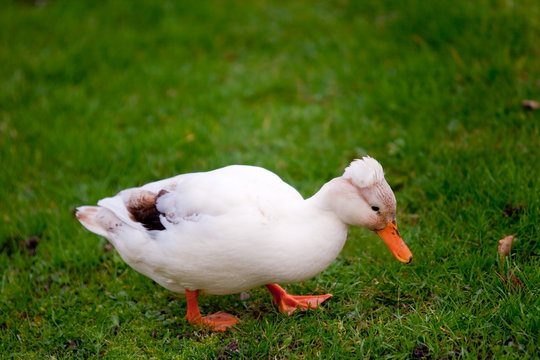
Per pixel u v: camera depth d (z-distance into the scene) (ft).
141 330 4.50
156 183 4.48
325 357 4.17
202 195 4.24
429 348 4.10
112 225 4.45
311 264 4.23
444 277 4.55
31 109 6.36
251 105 6.45
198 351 4.29
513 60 6.16
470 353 4.05
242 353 4.21
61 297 4.76
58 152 5.88
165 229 4.29
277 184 4.35
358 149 5.69
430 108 5.87
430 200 5.14
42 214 5.32
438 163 5.34
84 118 6.24
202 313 4.60
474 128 5.63
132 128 6.11
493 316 4.20
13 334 4.50
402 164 5.48
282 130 6.06
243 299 4.65
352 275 4.70
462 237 4.77
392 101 6.08
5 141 5.99
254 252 4.16
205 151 5.82
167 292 4.77
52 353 4.41
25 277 4.90
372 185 4.18
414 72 6.31
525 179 4.96
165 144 5.89
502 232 4.72
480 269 4.52
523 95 5.72
